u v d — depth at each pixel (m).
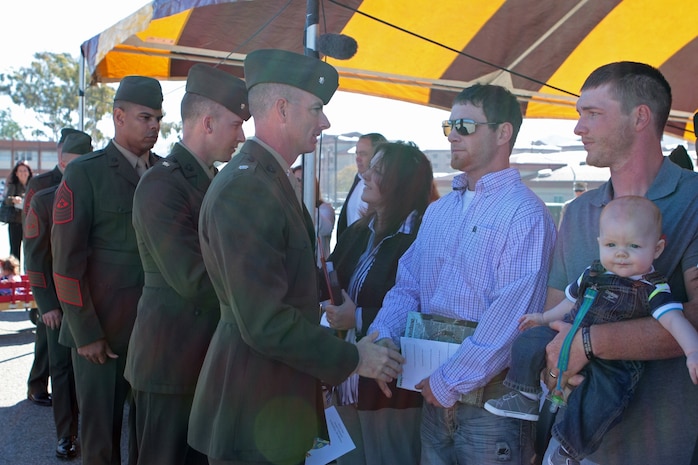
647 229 1.69
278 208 1.89
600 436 1.76
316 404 2.05
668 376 1.82
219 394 1.96
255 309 1.79
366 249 2.96
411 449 2.80
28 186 5.02
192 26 4.50
